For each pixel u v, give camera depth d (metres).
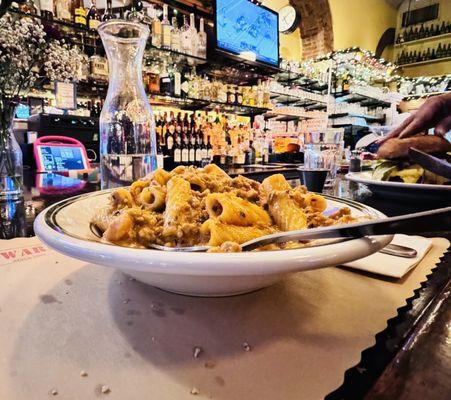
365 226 0.26
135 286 0.37
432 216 0.24
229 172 2.05
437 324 0.27
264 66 2.94
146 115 1.05
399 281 0.38
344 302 0.33
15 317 0.31
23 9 1.72
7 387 0.22
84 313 0.31
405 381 0.21
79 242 0.26
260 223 0.37
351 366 0.24
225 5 2.52
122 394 0.22
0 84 0.91
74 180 1.32
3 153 0.88
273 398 0.21
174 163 2.39
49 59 1.07
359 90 4.27
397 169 0.86
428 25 6.21
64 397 0.21
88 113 2.21
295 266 0.23
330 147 1.03
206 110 2.96
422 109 0.90
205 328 0.29
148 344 0.27
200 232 0.34
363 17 5.44
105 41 0.98
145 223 0.35
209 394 0.22
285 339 0.27
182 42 2.41
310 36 4.85
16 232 0.58
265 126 3.45
